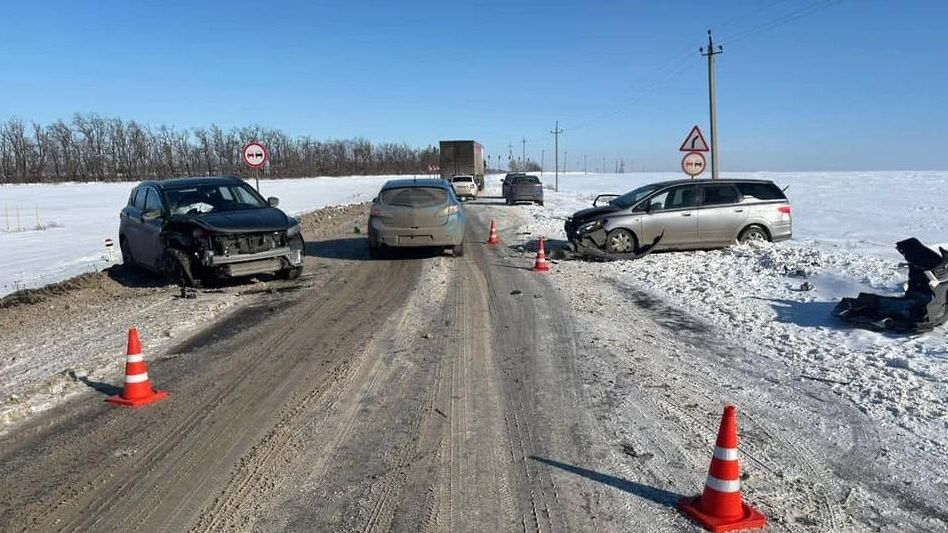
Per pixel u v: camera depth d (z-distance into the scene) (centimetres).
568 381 577
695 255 1306
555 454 434
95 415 510
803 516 354
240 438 463
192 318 829
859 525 345
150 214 1123
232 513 363
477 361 637
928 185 5003
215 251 1016
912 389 536
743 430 468
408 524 351
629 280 1088
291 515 361
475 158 4475
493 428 477
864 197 3666
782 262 1117
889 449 433
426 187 1343
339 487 392
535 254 1416
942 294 687
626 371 602
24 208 3650
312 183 7656
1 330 805
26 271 1332
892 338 683
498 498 377
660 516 356
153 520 357
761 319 788
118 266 1309
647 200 1351
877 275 972
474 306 887
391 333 748
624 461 423
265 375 602
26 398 545
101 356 668
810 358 630
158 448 448
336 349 685
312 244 1677
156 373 612
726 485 348
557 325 777
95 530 348
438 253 1434
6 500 379
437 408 517
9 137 8444
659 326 771
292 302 937
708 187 1373
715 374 593
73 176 8706
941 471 402
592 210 1391
